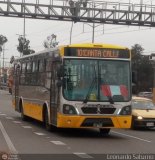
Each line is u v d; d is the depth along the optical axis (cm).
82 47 1795
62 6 4947
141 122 2236
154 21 5069
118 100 1788
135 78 1828
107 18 4988
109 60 1812
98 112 1762
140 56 9456
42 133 1952
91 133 2022
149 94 5925
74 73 1777
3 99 5838
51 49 1969
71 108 1752
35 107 2245
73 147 1523
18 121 2570
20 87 2672
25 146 1523
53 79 1894
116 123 1780
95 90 1775
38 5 4881
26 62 2516
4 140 1681
